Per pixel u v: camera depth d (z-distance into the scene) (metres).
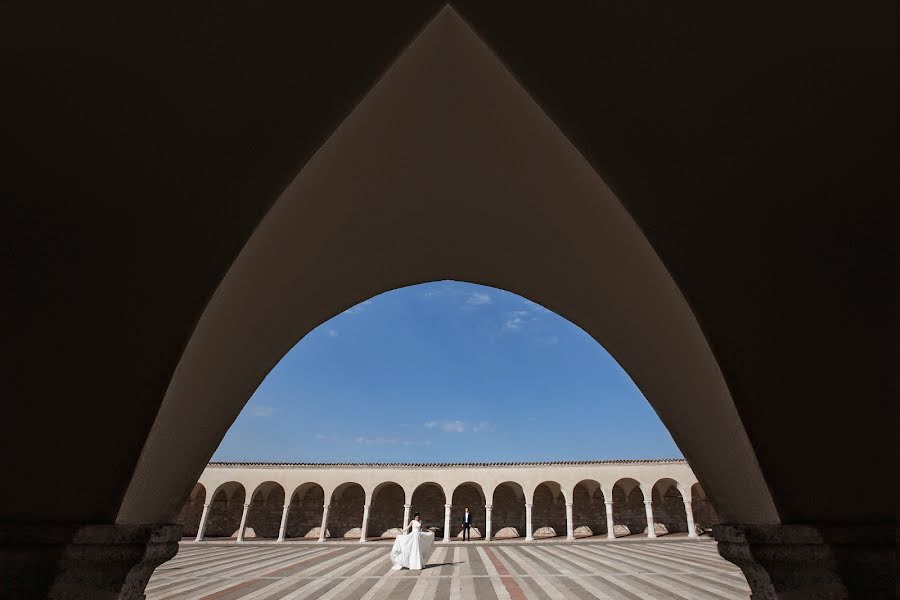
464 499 31.39
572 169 2.17
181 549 22.34
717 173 2.04
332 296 3.15
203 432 2.45
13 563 1.71
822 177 2.04
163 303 2.01
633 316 2.58
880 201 2.02
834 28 1.93
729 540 2.05
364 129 2.14
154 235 2.03
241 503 31.31
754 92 2.01
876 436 1.91
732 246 2.04
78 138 2.00
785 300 2.02
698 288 2.04
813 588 1.72
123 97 1.98
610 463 27.97
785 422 1.95
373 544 25.48
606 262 2.49
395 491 31.66
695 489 31.30
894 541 1.70
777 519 1.89
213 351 2.21
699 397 2.25
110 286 2.01
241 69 1.96
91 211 2.02
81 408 1.94
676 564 14.73
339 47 1.93
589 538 28.80
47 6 1.88
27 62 1.93
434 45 1.96
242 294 2.23
